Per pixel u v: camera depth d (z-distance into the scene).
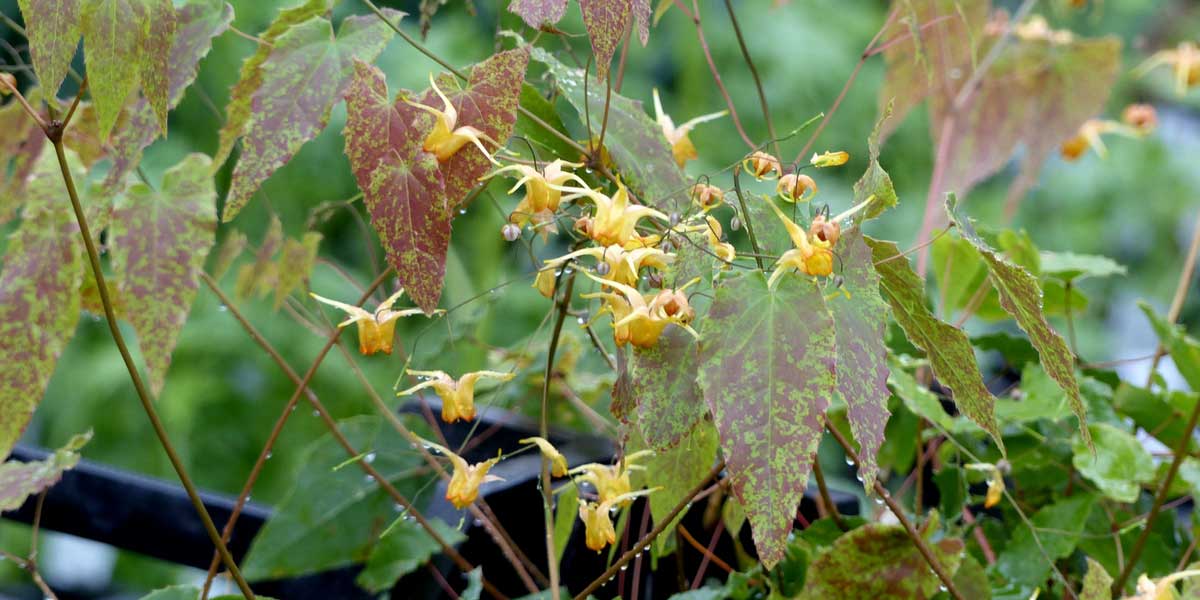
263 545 1.18
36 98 1.15
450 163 0.96
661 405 0.95
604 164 1.02
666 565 1.22
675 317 0.93
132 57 0.98
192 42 1.04
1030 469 1.20
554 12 0.94
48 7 0.97
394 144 0.96
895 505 1.03
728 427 0.90
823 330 0.91
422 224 0.96
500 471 1.19
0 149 1.15
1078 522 1.14
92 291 1.12
